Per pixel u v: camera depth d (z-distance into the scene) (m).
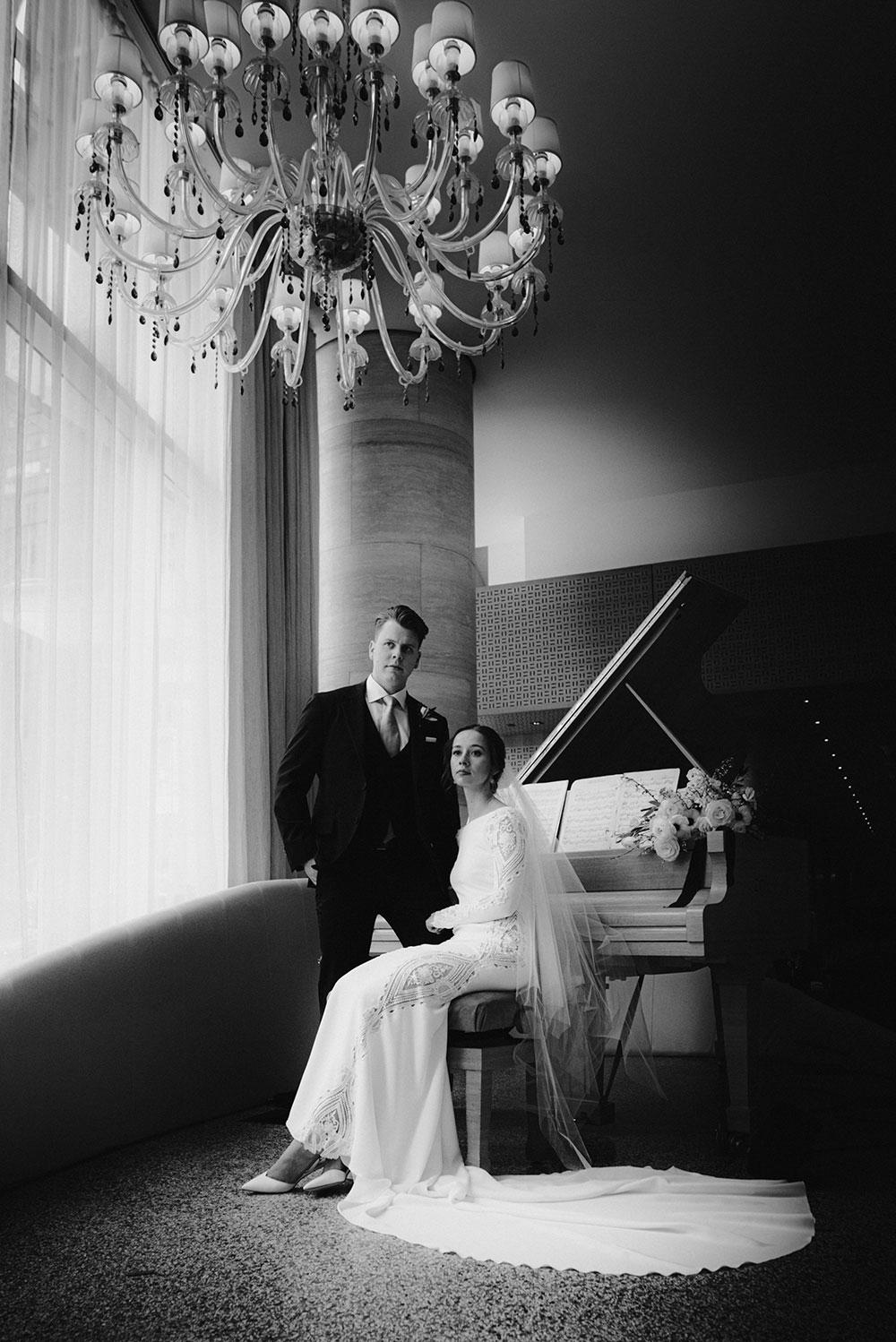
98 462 3.73
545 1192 2.44
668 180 4.99
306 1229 2.28
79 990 2.96
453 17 2.69
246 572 4.93
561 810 3.68
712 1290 1.92
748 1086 2.89
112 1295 1.92
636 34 4.20
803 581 7.49
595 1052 2.88
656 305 5.98
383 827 3.15
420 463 5.90
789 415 7.34
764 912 3.10
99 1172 2.80
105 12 3.95
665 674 4.23
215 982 3.52
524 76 2.89
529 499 8.91
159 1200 2.53
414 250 3.23
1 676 3.02
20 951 2.99
